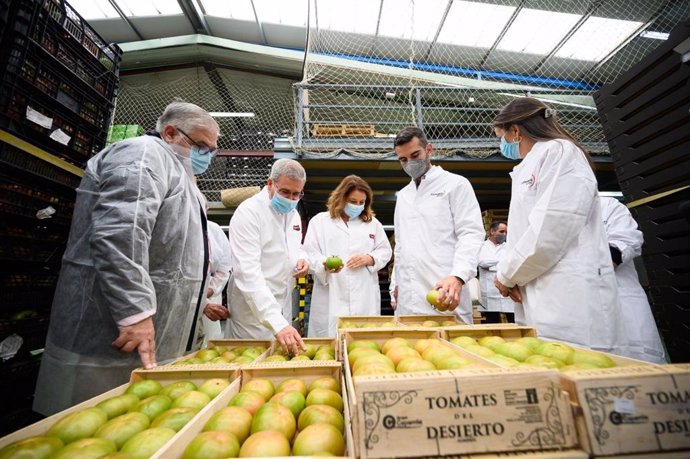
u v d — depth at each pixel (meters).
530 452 0.54
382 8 4.97
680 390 0.54
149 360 1.08
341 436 0.72
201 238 1.56
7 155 1.53
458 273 1.80
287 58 5.36
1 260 1.57
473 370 0.61
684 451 0.52
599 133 4.51
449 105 5.27
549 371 0.58
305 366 1.07
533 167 1.48
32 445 0.62
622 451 0.51
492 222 5.04
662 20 4.77
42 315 1.81
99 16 5.09
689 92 1.66
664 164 1.85
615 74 5.79
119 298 1.08
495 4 4.82
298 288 4.80
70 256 1.30
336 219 2.74
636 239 1.94
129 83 5.88
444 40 5.46
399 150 2.21
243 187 4.62
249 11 5.16
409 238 2.25
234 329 1.97
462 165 4.26
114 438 0.69
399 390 0.56
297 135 4.02
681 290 1.82
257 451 0.62
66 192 1.90
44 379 1.24
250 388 0.96
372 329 1.33
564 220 1.27
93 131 2.09
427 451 0.54
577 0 4.68
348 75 5.50
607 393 0.54
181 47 5.26
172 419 0.76
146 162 1.27
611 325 1.26
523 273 1.40
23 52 1.57
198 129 1.55
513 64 5.88
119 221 1.13
